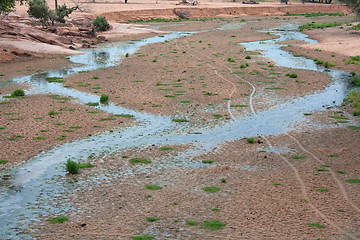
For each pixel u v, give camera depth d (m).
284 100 25.94
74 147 17.36
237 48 51.28
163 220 10.96
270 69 36.53
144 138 18.67
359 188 13.11
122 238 9.95
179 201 12.21
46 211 11.68
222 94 27.27
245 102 25.33
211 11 114.44
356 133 19.33
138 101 25.34
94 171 14.80
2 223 10.94
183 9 109.56
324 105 24.75
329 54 44.56
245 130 19.97
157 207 11.81
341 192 12.80
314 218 11.01
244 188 13.15
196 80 31.73
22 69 36.78
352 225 10.58
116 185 13.53
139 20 95.12
